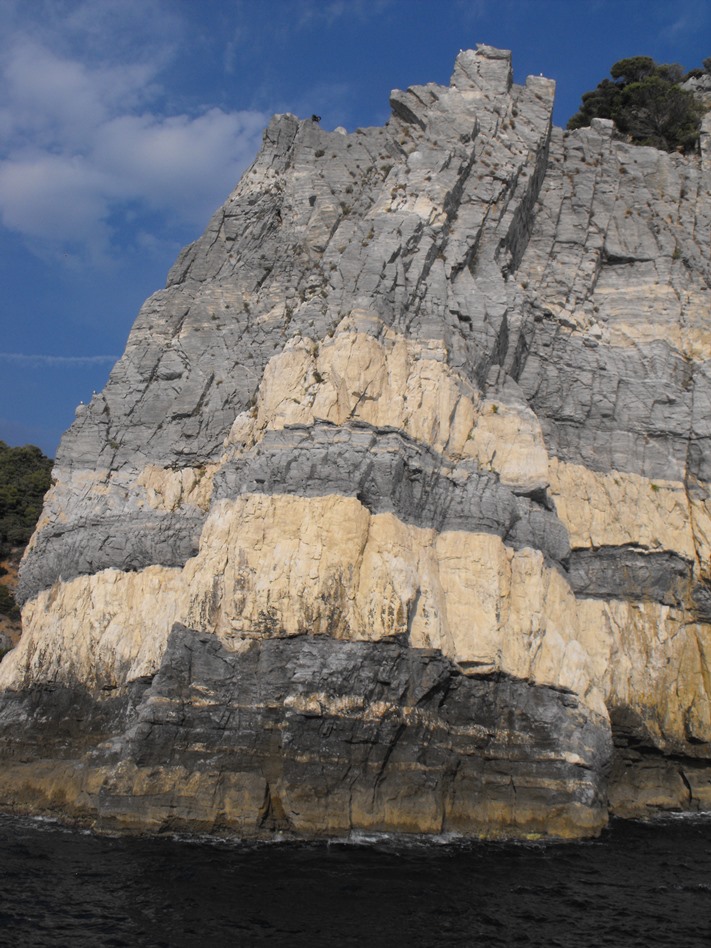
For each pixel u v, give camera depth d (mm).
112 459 45906
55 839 31094
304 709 32188
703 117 61125
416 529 36469
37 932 23156
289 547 35062
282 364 39688
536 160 50188
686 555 44375
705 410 46562
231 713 33156
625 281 50281
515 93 52375
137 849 29844
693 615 44094
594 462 45875
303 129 53188
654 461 46000
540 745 35062
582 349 47875
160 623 38312
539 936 24000
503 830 33375
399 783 32625
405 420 38000
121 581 41406
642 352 48125
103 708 39031
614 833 35188
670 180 53250
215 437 44312
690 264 50500
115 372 48625
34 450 88125
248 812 31422
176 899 25547
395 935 23609
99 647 40156
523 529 38875
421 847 30984
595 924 25016
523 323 46219
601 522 44656
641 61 70375
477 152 47844
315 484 35875
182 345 48156
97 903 25203
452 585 36531
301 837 31188
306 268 48281
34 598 44906
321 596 34031
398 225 42281
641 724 41125
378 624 33812
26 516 78312
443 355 39969
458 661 35219
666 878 29469
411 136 50500
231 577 35156
